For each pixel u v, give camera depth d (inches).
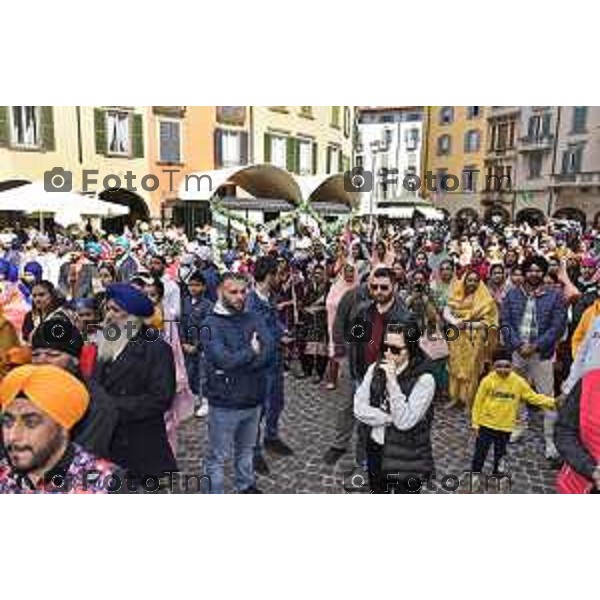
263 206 431.5
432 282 224.1
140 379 112.1
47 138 503.8
